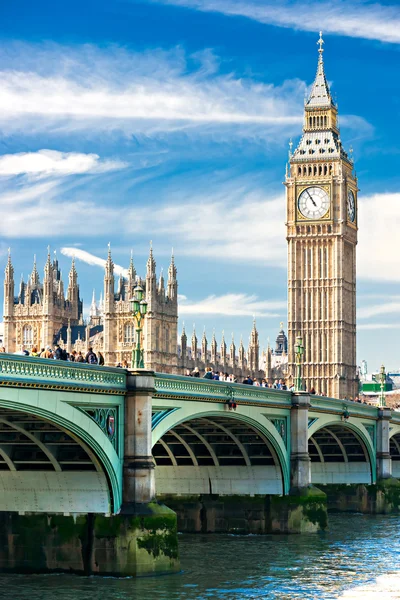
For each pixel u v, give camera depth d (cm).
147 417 7094
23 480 7250
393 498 12888
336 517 12388
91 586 6856
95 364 7200
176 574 7238
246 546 9144
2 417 6600
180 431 9338
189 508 10006
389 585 7475
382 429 13012
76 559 7144
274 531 9838
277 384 10331
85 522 7119
